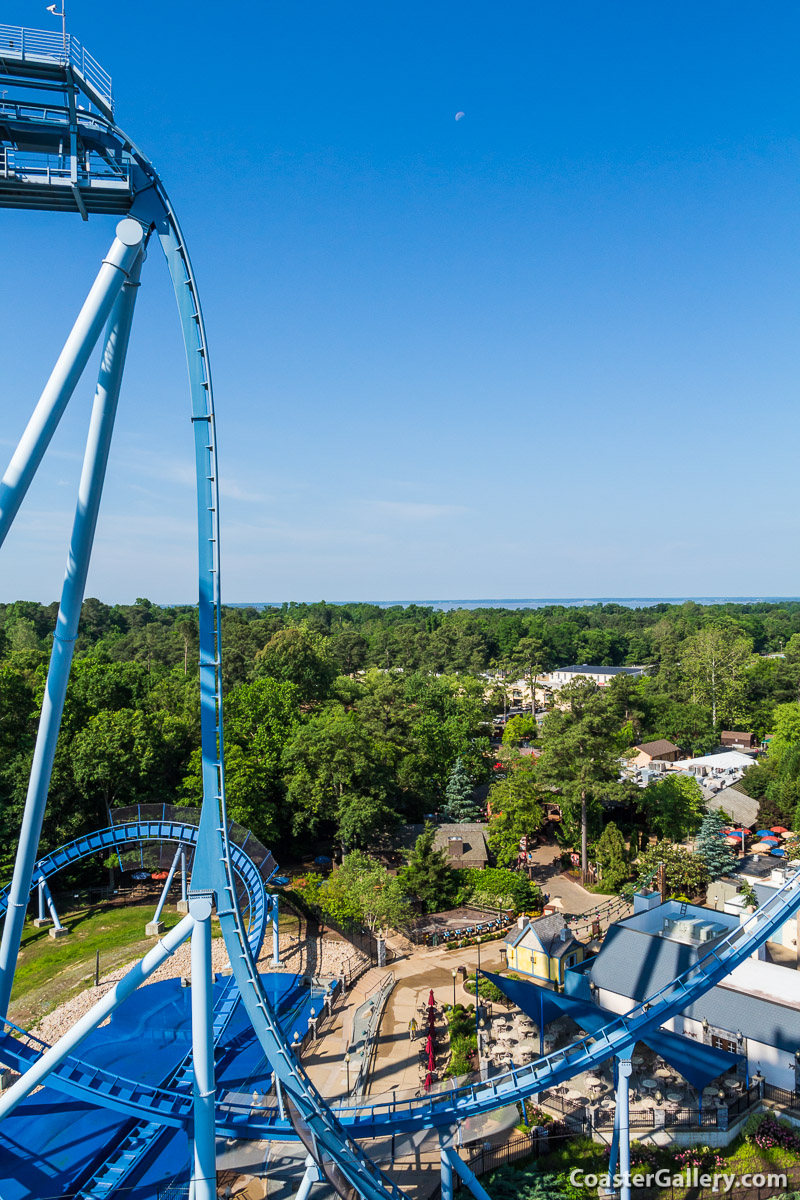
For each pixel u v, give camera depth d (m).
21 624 165.50
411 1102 32.81
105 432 31.77
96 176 29.81
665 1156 36.03
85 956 56.78
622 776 97.44
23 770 69.00
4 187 29.23
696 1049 37.59
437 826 87.06
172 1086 36.31
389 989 52.88
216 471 29.69
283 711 97.19
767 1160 36.03
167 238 29.97
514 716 157.00
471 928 62.44
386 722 101.44
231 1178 34.50
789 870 65.75
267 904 51.94
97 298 29.03
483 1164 35.31
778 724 130.62
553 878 78.12
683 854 72.50
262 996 29.61
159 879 73.62
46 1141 34.66
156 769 79.19
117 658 168.12
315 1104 29.02
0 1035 33.78
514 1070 33.31
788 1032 40.81
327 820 87.00
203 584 29.70
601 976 47.50
